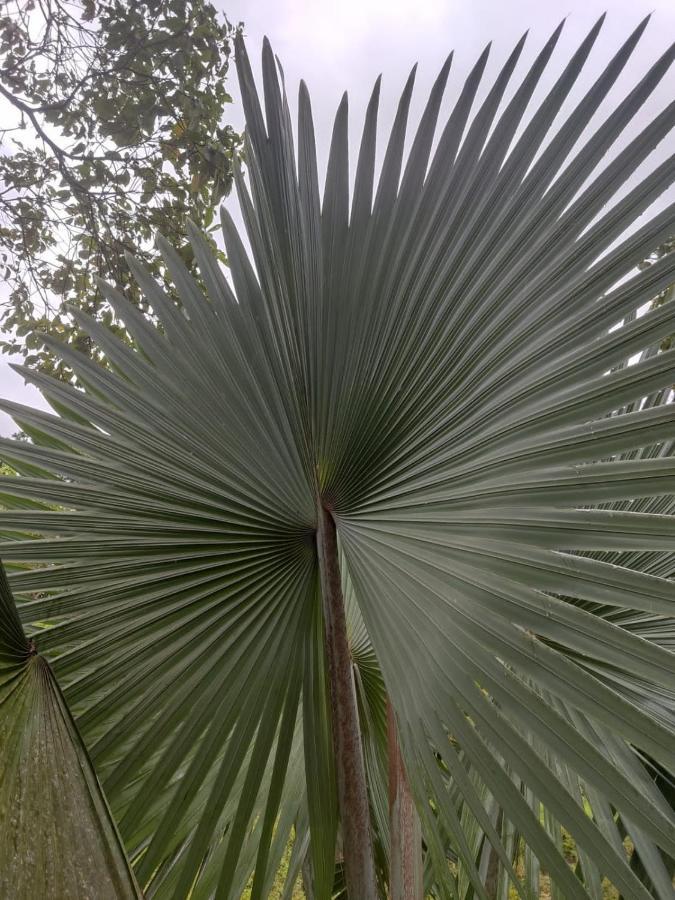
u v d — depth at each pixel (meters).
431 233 1.49
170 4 3.95
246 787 1.56
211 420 1.62
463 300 1.47
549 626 1.30
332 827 1.60
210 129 4.36
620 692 1.58
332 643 1.58
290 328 1.58
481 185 1.45
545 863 1.23
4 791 0.71
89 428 1.64
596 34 1.32
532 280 1.41
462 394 1.48
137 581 1.56
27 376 1.64
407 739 1.48
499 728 1.31
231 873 1.53
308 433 1.62
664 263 1.28
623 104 1.31
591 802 1.62
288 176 1.56
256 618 1.66
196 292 1.62
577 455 1.34
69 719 0.87
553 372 1.38
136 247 4.44
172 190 4.42
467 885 1.98
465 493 1.47
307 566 1.73
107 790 1.51
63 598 1.49
